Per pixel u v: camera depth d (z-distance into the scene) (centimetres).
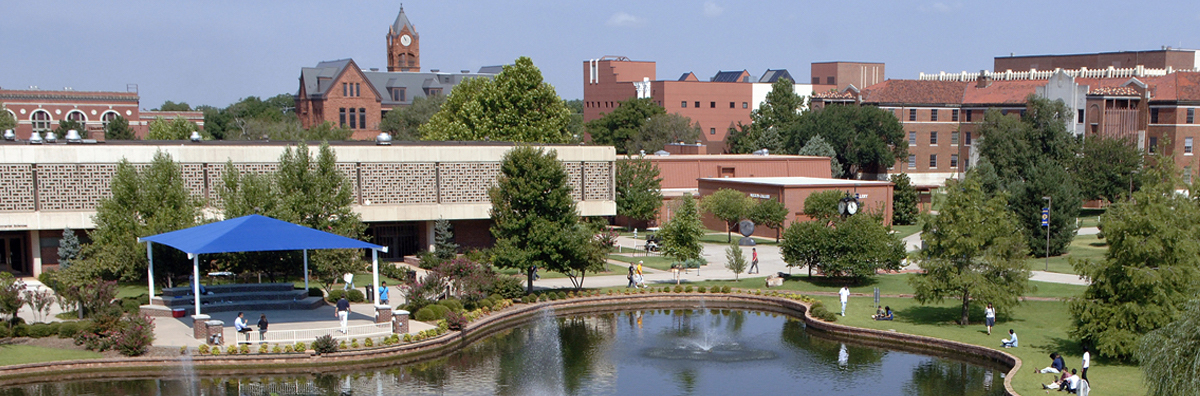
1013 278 4231
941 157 11862
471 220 6581
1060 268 6178
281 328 4016
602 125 14525
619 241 7862
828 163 10294
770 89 15925
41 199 5447
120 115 12350
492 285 4944
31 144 5475
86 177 5516
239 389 3366
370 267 5725
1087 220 8950
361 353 3725
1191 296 3316
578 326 4684
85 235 5697
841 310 4766
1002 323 4394
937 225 4322
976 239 4153
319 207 5172
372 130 14788
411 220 6300
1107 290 3525
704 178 9300
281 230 4238
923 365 3797
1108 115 10219
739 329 4597
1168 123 10012
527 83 8344
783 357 3941
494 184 6450
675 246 5934
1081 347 3775
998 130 9744
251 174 5175
